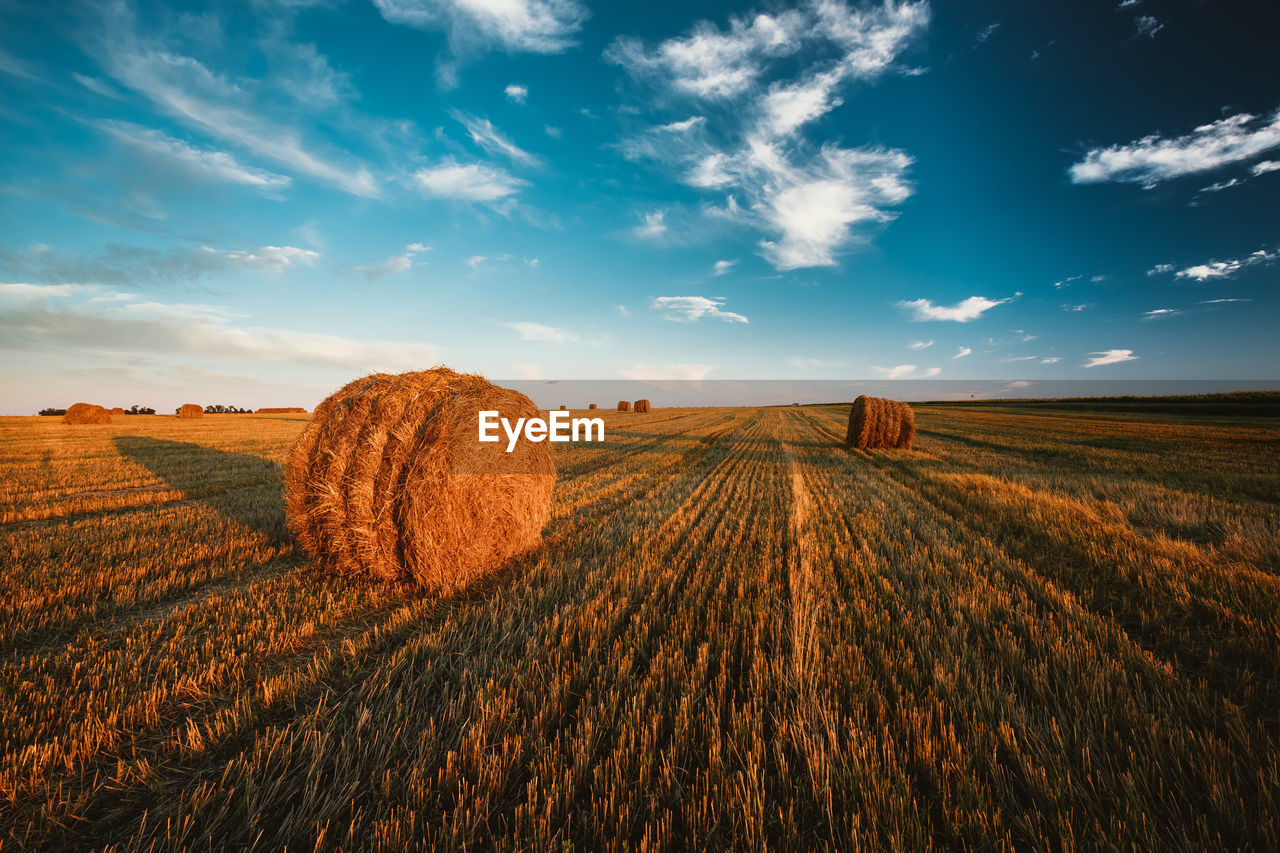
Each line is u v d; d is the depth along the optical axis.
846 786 2.37
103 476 11.30
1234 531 6.30
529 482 6.13
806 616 4.12
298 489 5.46
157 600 4.63
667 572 5.16
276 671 3.51
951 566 5.44
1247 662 3.40
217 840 2.19
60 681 3.28
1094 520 6.91
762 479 11.52
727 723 2.91
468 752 2.61
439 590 5.00
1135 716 2.74
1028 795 2.34
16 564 5.35
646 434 24.97
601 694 3.10
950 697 2.95
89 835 2.19
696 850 2.11
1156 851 1.97
